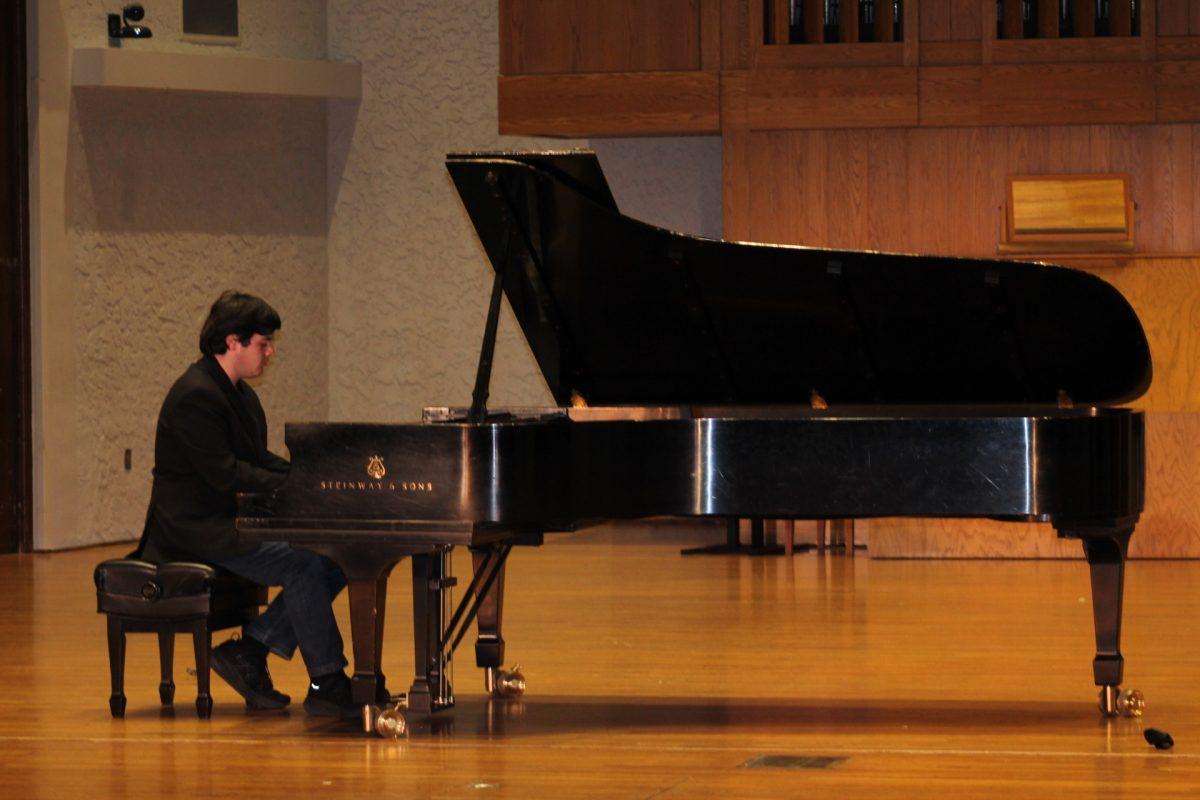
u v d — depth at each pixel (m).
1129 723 7.48
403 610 10.94
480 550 7.73
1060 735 7.25
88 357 14.47
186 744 7.21
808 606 10.85
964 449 7.29
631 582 12.02
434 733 7.38
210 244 15.33
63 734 7.43
